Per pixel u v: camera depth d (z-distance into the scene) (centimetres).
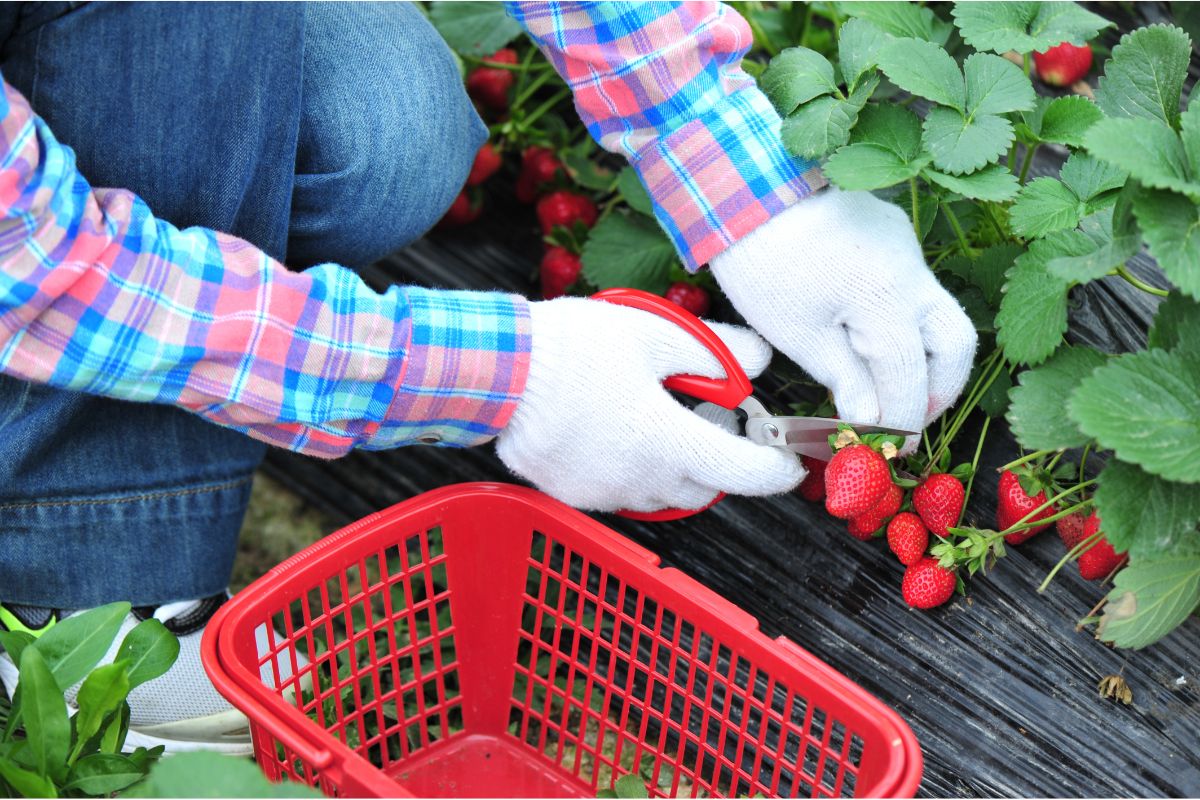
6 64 115
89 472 128
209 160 120
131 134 117
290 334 111
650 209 162
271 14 115
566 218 179
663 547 157
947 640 136
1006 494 130
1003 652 133
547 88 194
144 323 106
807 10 166
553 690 140
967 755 131
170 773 92
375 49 132
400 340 115
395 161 133
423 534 133
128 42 113
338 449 119
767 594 148
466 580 138
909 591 133
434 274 187
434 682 154
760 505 152
